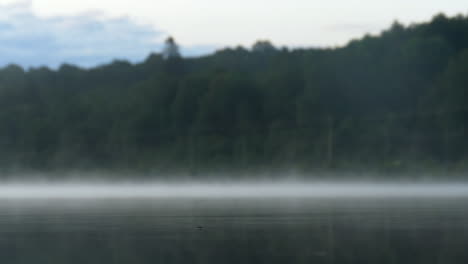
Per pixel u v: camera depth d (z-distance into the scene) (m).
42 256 10.87
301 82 100.38
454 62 89.31
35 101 112.69
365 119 92.44
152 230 15.55
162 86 103.50
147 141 99.19
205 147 93.94
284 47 111.69
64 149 99.00
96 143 101.00
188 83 100.88
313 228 15.64
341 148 89.44
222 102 97.00
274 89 99.62
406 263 9.65
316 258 10.30
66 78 121.00
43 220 19.30
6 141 101.56
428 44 95.75
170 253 11.09
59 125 103.19
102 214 22.19
